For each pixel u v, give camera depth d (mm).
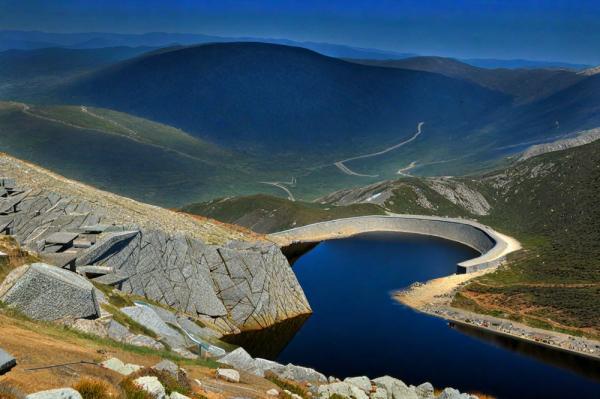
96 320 29766
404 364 70688
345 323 87000
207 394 21250
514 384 67125
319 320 83812
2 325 21781
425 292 114188
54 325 26578
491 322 94250
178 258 61031
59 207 58656
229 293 66625
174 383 19562
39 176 73812
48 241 47406
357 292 112750
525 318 95938
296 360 66750
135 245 54562
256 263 70875
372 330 85000
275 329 70125
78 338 25031
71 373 17141
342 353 71375
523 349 81312
